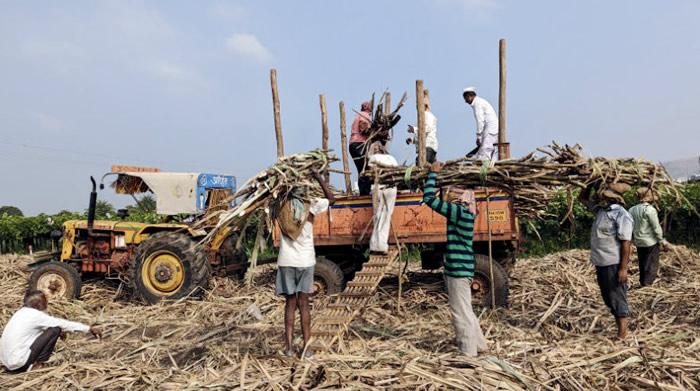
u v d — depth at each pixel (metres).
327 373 4.16
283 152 9.23
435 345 5.32
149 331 6.73
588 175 5.50
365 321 6.47
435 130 9.12
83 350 5.88
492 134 8.74
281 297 8.12
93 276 9.69
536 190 6.07
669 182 5.71
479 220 7.38
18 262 11.33
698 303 6.63
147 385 4.51
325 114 9.62
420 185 6.45
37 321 5.18
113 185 9.38
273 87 9.23
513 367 4.34
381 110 8.45
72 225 9.33
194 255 8.34
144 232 9.12
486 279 7.22
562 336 5.66
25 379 4.81
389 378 4.13
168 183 8.91
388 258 7.27
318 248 8.68
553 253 12.76
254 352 5.19
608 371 4.27
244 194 5.27
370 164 7.43
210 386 4.19
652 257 7.17
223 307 7.73
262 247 5.34
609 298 5.29
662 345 5.02
